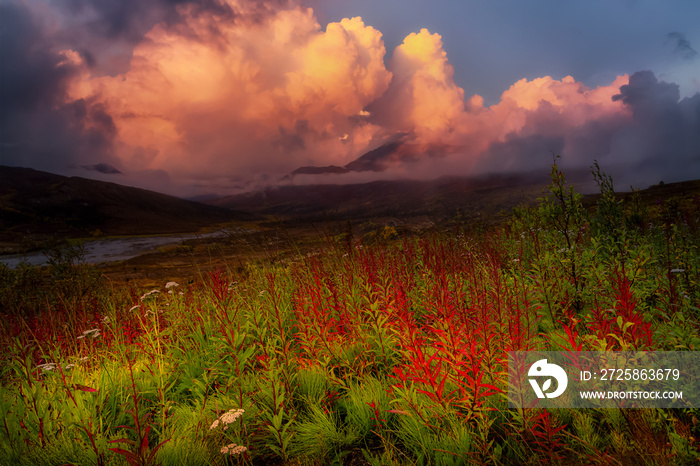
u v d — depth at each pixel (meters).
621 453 2.17
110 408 3.31
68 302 5.46
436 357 2.71
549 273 4.38
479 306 3.15
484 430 2.45
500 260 5.48
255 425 3.05
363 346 3.68
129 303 5.11
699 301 3.25
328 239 6.42
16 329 4.38
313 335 3.84
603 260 4.39
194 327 4.52
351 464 2.61
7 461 2.63
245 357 3.32
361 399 3.10
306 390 3.46
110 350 4.22
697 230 5.58
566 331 2.68
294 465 2.63
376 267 5.35
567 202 4.70
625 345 2.49
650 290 3.69
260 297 5.12
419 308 4.55
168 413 3.33
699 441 2.20
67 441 2.79
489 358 2.67
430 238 7.43
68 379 3.47
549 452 2.23
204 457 2.63
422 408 2.76
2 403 2.88
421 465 2.44
